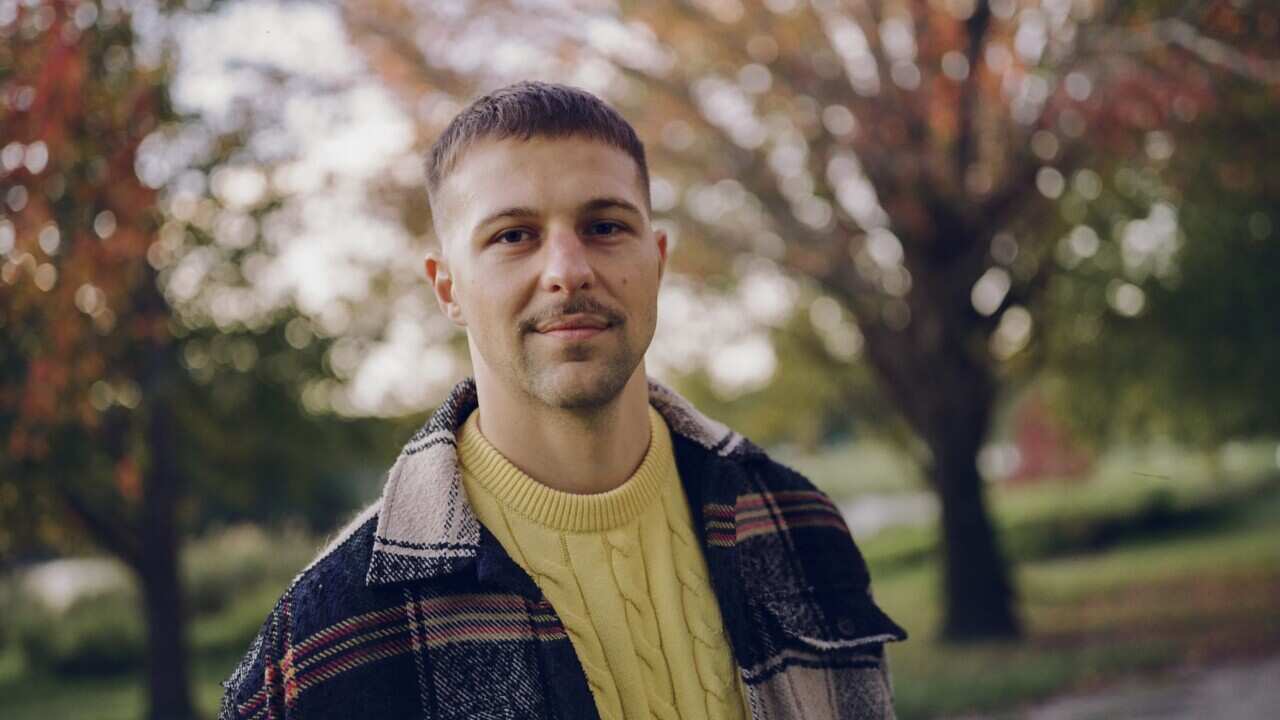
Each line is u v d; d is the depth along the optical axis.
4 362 5.82
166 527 10.23
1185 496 24.00
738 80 9.36
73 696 13.94
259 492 11.62
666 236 1.61
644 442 1.58
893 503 34.72
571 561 1.49
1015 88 9.47
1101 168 10.01
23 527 8.02
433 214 1.55
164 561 10.21
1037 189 10.12
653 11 8.60
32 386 5.73
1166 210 11.87
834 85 9.15
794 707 1.56
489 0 8.18
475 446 1.54
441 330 10.26
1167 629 10.96
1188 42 7.54
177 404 9.62
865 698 1.68
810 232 9.73
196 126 7.69
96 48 5.79
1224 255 11.62
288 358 9.84
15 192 5.21
